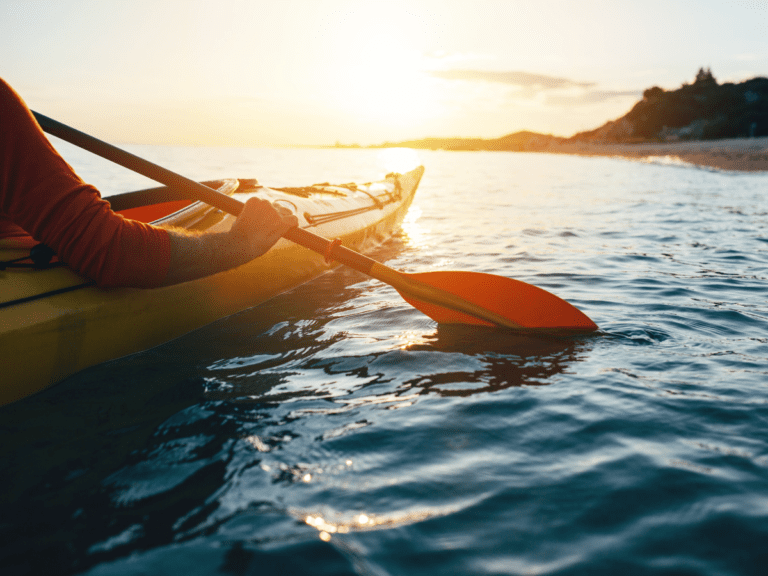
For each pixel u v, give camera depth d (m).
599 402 1.94
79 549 1.19
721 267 4.38
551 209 9.11
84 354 2.13
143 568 1.14
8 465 1.51
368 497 1.39
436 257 4.85
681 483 1.44
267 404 1.94
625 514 1.32
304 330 2.80
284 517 1.31
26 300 1.94
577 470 1.51
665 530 1.26
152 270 2.05
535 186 15.56
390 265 4.50
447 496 1.40
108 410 1.85
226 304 2.93
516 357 2.42
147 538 1.23
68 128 2.32
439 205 9.77
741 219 7.54
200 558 1.17
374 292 3.62
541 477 1.48
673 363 2.31
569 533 1.25
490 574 1.13
